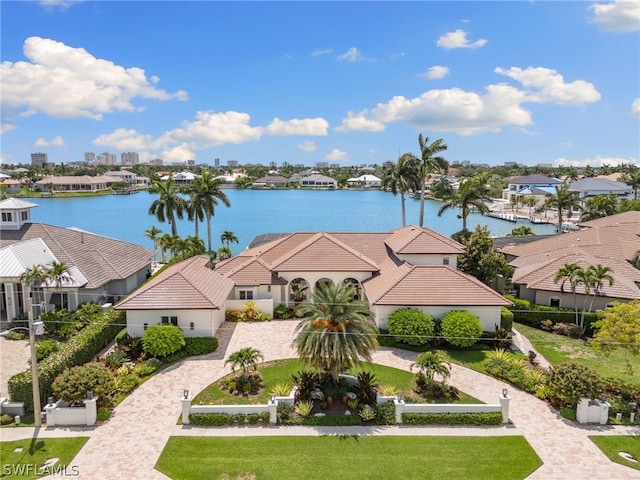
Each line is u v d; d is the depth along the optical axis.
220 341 33.34
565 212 115.00
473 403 25.23
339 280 39.41
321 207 133.50
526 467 19.95
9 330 32.69
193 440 21.69
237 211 123.06
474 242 45.16
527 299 41.62
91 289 38.34
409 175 65.31
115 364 28.31
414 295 33.44
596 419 23.48
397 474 19.42
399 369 29.14
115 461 20.11
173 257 56.09
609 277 35.62
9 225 42.56
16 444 21.25
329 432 22.47
